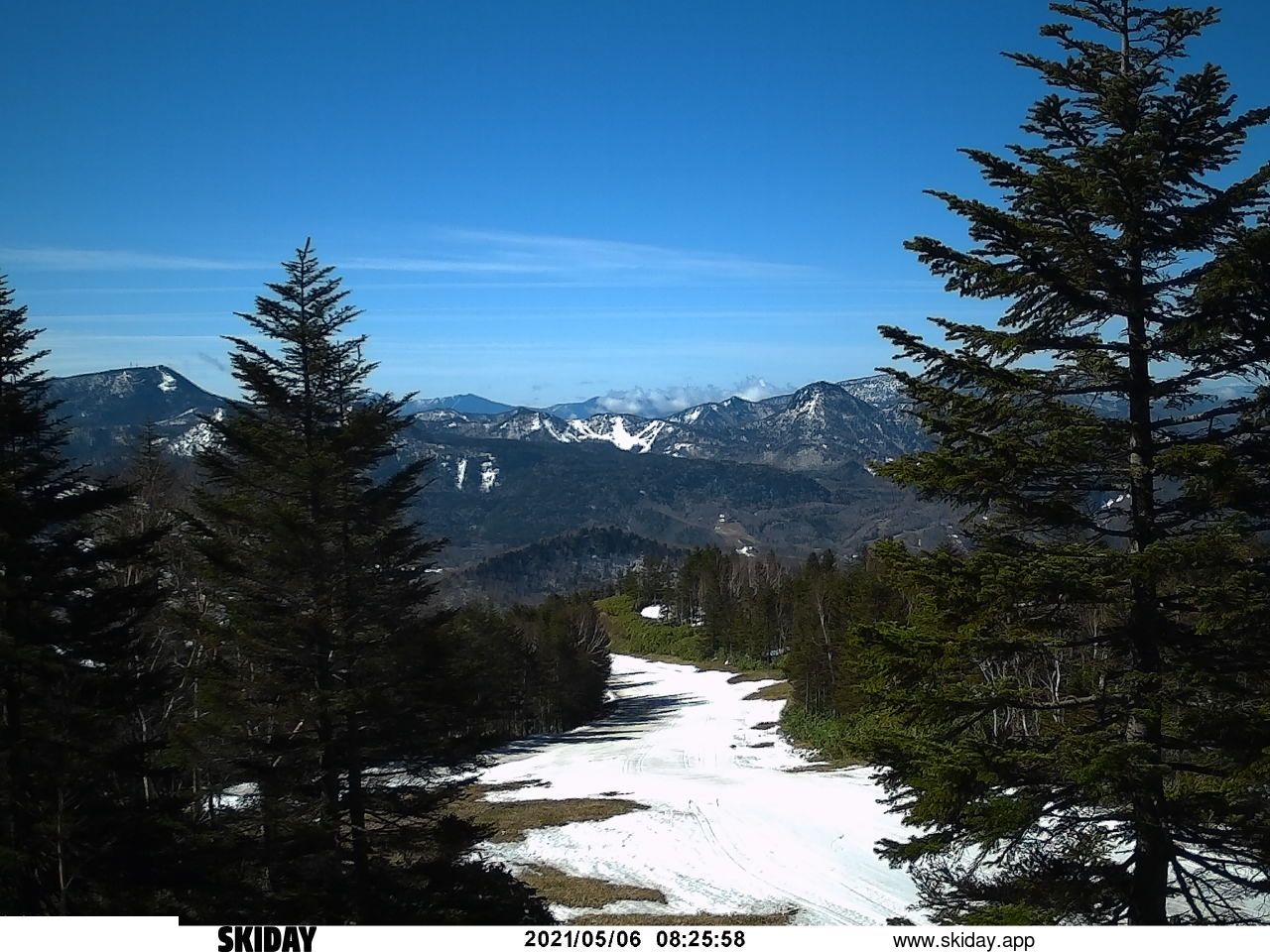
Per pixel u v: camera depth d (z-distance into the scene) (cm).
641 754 4559
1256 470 749
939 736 817
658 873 2153
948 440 795
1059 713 926
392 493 1548
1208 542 677
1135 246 781
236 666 1630
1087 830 797
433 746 1445
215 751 1392
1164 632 764
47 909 1010
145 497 2006
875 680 794
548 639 6412
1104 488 800
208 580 1458
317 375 1522
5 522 1003
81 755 1038
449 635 1712
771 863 2206
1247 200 740
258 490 1483
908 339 816
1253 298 729
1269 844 717
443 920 1391
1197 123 759
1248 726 689
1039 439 800
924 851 798
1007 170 789
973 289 826
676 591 11606
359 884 1389
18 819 991
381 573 1527
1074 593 717
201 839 1283
